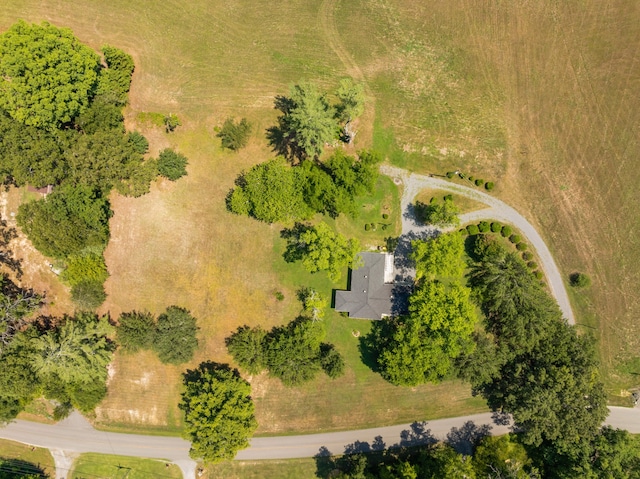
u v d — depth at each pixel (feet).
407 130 248.11
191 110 252.83
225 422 216.74
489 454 233.14
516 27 249.55
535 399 207.51
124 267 249.14
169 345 232.53
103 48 242.78
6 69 209.97
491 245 230.07
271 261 246.27
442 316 208.03
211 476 250.16
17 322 241.35
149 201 249.75
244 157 249.96
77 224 223.30
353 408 244.22
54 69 216.13
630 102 240.53
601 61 243.60
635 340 236.02
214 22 259.39
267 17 259.39
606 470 207.72
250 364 233.35
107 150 222.89
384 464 239.50
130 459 253.24
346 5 258.78
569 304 239.30
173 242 248.52
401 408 242.78
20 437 257.55
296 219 243.81
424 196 244.63
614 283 237.25
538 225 240.73
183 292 247.70
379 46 254.88
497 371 224.12
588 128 241.96
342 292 237.45
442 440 241.35
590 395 215.92
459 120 247.50
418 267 219.20
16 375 221.66
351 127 248.73
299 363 229.25
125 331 234.99
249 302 245.65
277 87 253.44
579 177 240.94
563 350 217.15
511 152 244.22
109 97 239.91
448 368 221.25
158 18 260.42
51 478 254.88
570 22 246.88
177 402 249.55
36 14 263.70
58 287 251.39
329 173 240.32
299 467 246.06
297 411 246.06
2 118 219.00
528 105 245.65
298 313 244.63
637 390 235.61
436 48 252.62
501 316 224.12
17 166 216.33
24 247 252.01
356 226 244.83
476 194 243.81
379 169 247.09
